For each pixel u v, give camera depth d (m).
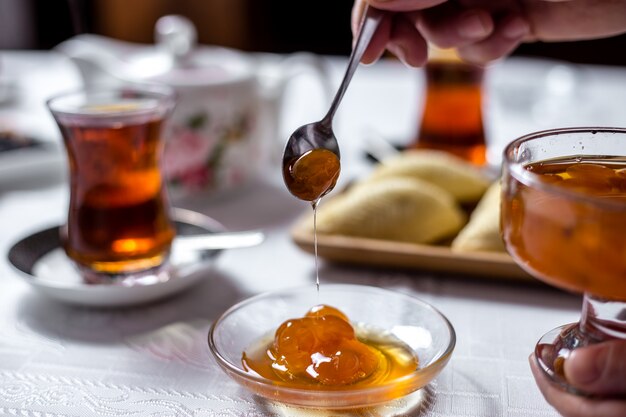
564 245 0.37
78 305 0.51
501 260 0.52
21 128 0.76
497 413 0.42
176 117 0.62
